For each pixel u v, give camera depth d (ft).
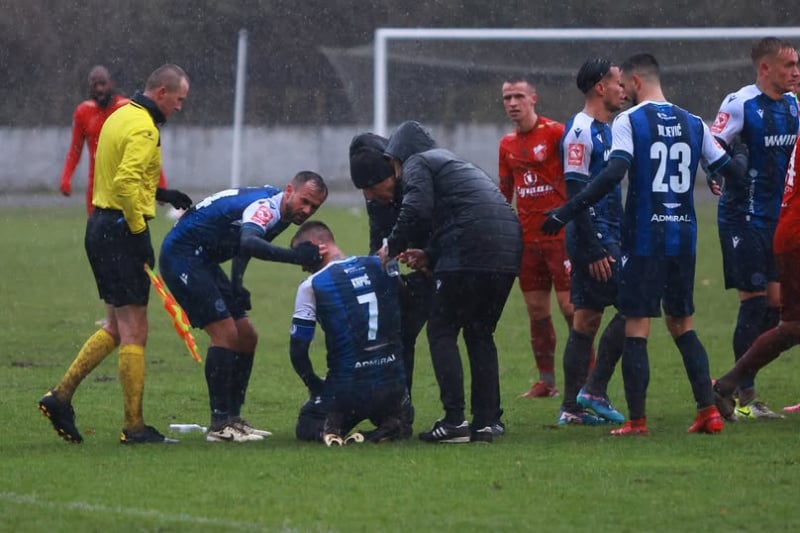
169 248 84.17
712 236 250.78
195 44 403.54
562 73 324.80
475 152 369.09
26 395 104.27
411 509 64.18
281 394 107.24
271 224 84.48
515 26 383.86
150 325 153.79
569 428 91.97
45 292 181.88
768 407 99.91
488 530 59.98
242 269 85.10
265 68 408.05
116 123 82.74
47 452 80.07
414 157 82.89
